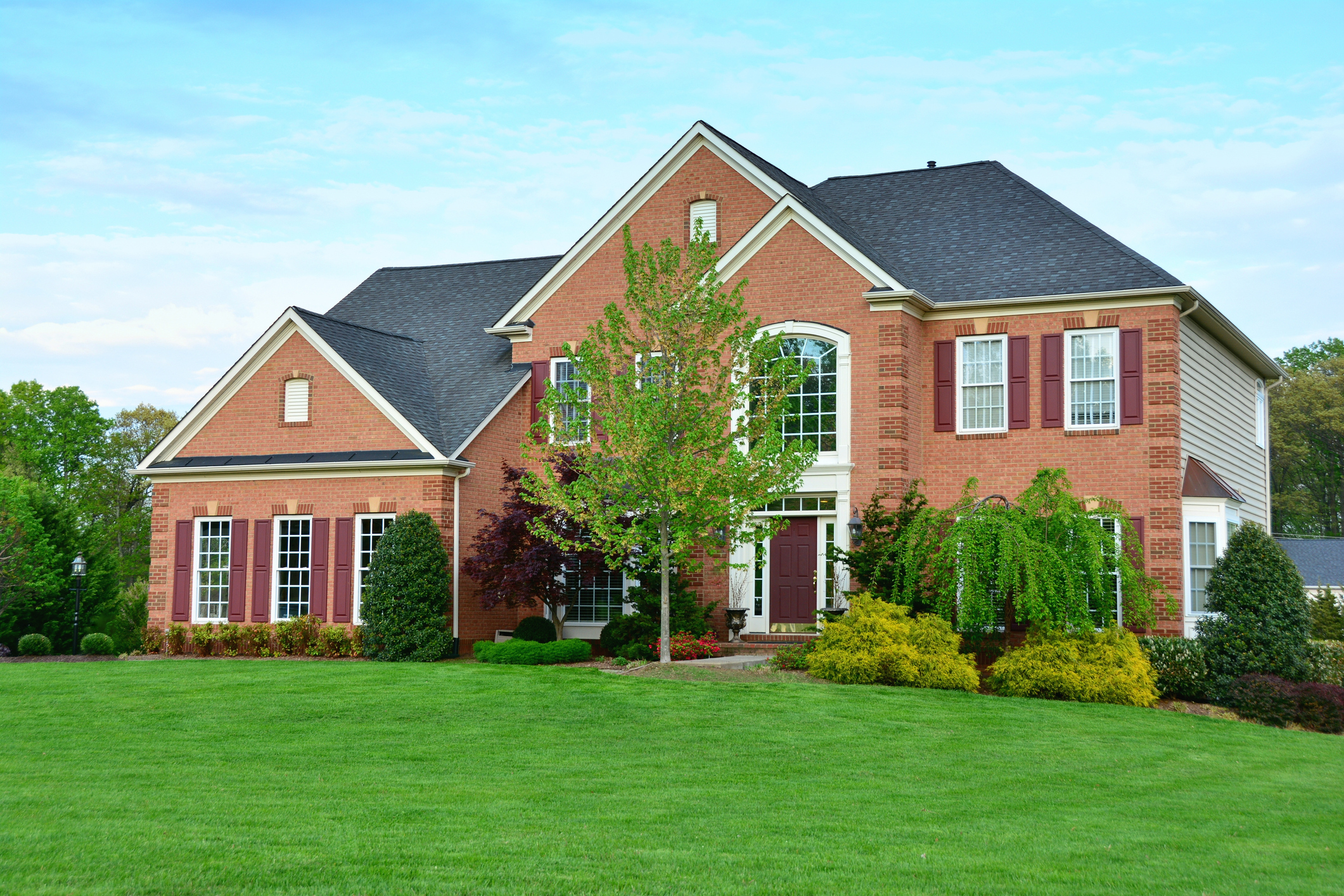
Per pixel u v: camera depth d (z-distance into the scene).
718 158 27.48
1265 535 22.94
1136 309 24.27
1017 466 24.94
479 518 27.28
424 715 16.95
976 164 29.98
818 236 25.86
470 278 35.16
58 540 35.12
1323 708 20.56
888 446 24.91
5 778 12.54
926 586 23.28
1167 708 21.20
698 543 22.56
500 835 10.07
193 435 28.52
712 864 9.29
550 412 22.69
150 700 18.23
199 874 8.51
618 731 15.95
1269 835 11.29
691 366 21.80
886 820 11.23
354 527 26.66
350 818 10.61
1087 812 12.03
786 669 22.33
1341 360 69.75
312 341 27.42
